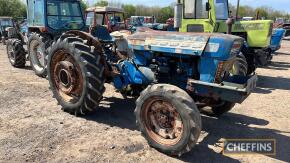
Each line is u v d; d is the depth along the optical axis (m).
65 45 4.73
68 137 4.18
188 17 8.05
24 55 8.89
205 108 5.20
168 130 3.77
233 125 4.84
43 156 3.67
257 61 8.66
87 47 4.64
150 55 4.49
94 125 4.62
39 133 4.28
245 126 4.82
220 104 4.77
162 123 3.80
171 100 3.55
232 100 3.76
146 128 3.90
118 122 4.77
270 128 4.77
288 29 20.88
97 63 4.55
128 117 4.99
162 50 4.21
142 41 4.47
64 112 5.14
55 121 4.73
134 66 4.66
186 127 3.48
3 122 4.66
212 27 7.71
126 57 4.92
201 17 7.85
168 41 4.19
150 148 3.92
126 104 5.61
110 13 14.70
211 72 3.90
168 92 3.58
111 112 5.18
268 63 11.36
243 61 6.60
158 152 3.82
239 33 8.57
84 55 4.54
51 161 3.56
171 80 4.39
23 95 6.11
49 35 7.91
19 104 5.53
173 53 4.16
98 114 5.07
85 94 4.60
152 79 4.45
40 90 6.50
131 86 4.87
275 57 13.88
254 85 4.02
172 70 4.38
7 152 3.74
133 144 4.02
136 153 3.79
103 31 5.62
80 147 3.91
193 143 3.51
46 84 7.05
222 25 8.01
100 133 4.34
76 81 4.80
